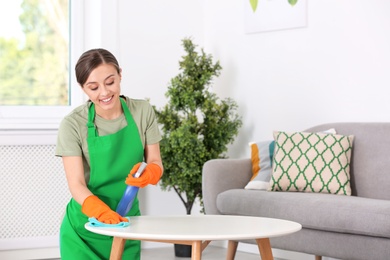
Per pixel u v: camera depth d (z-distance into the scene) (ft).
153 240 7.93
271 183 14.08
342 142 13.85
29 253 16.47
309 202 12.32
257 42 17.19
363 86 14.85
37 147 16.52
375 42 14.61
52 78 17.47
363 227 11.32
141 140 9.27
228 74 18.01
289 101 16.39
